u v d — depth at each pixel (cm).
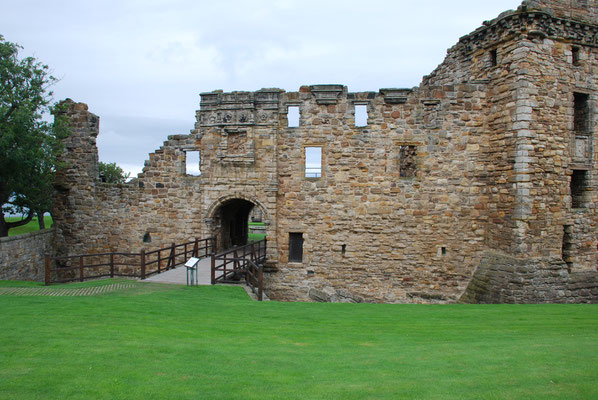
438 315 1323
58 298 1327
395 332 1048
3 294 1402
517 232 1895
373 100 2170
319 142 2202
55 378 643
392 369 720
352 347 880
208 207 2294
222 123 2259
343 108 2186
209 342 875
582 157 2005
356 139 2180
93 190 2384
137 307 1206
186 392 601
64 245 2372
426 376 683
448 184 2142
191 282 1672
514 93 1923
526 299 1845
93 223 2391
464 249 2133
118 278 1853
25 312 1098
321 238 2211
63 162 2255
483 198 2111
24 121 1877
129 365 708
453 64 2334
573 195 2094
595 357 791
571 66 1969
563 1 1944
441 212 2148
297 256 2255
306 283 2216
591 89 2016
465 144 2127
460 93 2120
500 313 1374
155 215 2373
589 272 1981
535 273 1873
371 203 2178
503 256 1967
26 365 697
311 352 829
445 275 2145
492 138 2070
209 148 2286
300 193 2220
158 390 606
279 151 2233
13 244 1923
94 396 581
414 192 2159
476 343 920
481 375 688
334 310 1384
